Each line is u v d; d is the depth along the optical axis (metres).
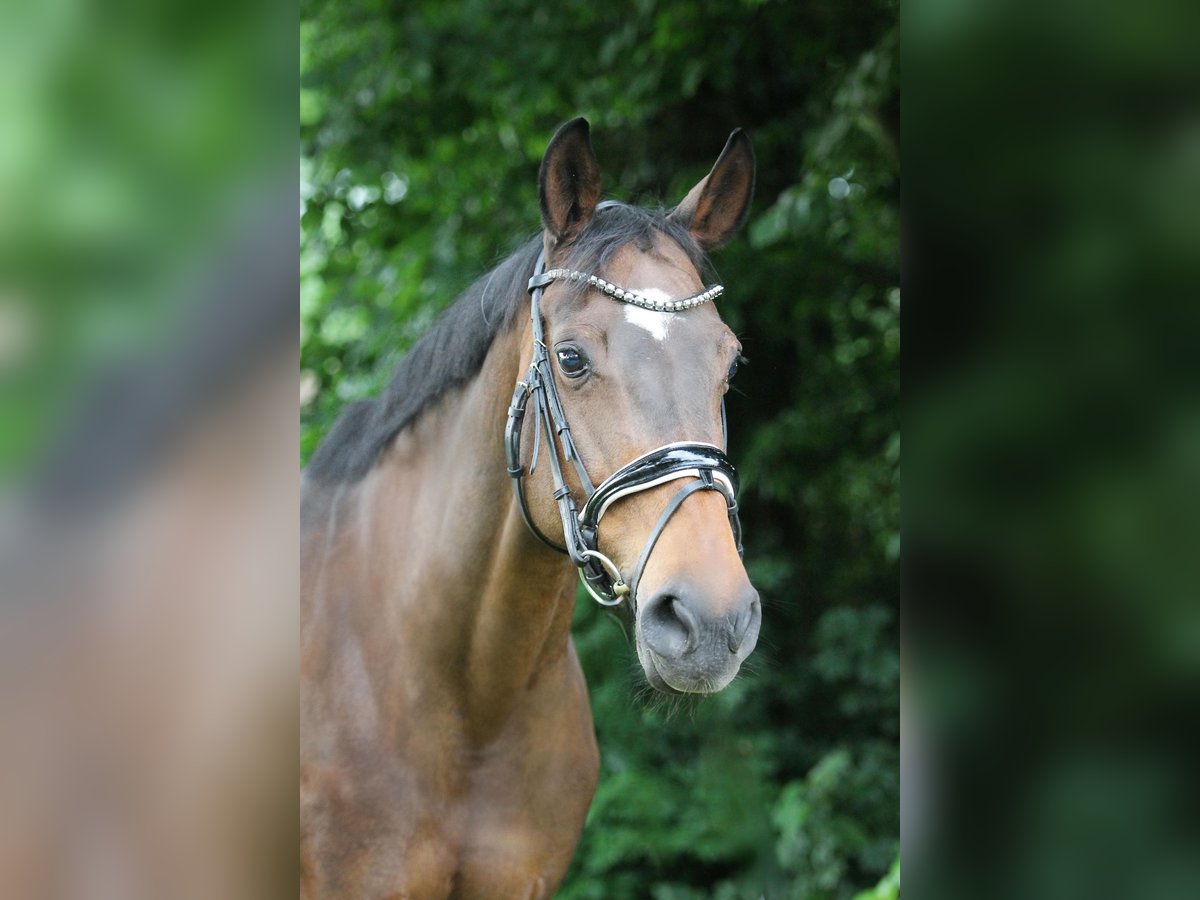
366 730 2.27
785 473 4.96
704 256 2.04
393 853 2.24
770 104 4.91
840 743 5.00
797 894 4.47
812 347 5.09
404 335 5.20
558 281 1.97
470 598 2.18
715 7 4.41
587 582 1.90
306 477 2.69
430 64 4.93
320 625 2.39
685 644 1.67
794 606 5.19
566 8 4.84
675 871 4.68
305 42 5.17
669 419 1.79
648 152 4.95
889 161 4.24
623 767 4.62
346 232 5.68
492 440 2.15
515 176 5.29
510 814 2.32
